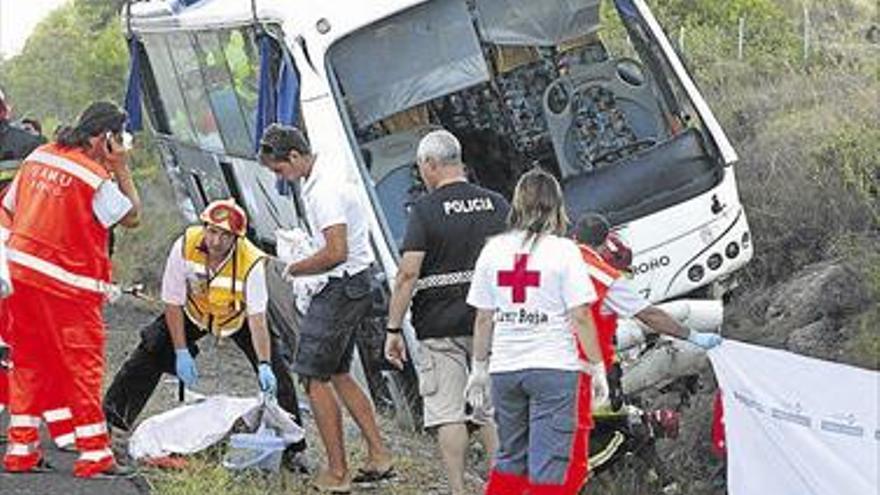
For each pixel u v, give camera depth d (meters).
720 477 11.08
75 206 9.31
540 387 8.25
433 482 10.70
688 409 11.82
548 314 8.28
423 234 9.18
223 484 9.52
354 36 12.48
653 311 8.76
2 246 8.98
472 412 9.27
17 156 11.20
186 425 10.08
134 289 11.68
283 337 12.29
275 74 12.87
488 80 12.76
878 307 12.09
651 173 12.43
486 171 13.27
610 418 10.09
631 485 10.75
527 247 8.32
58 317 9.38
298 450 10.29
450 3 12.71
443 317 9.25
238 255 9.95
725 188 12.48
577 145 13.08
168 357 10.62
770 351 8.51
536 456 8.27
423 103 12.67
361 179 12.17
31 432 9.59
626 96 13.19
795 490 8.48
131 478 9.58
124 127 9.58
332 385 10.10
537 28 13.08
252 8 12.91
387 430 12.34
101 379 9.67
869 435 8.12
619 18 13.55
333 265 9.46
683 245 12.31
